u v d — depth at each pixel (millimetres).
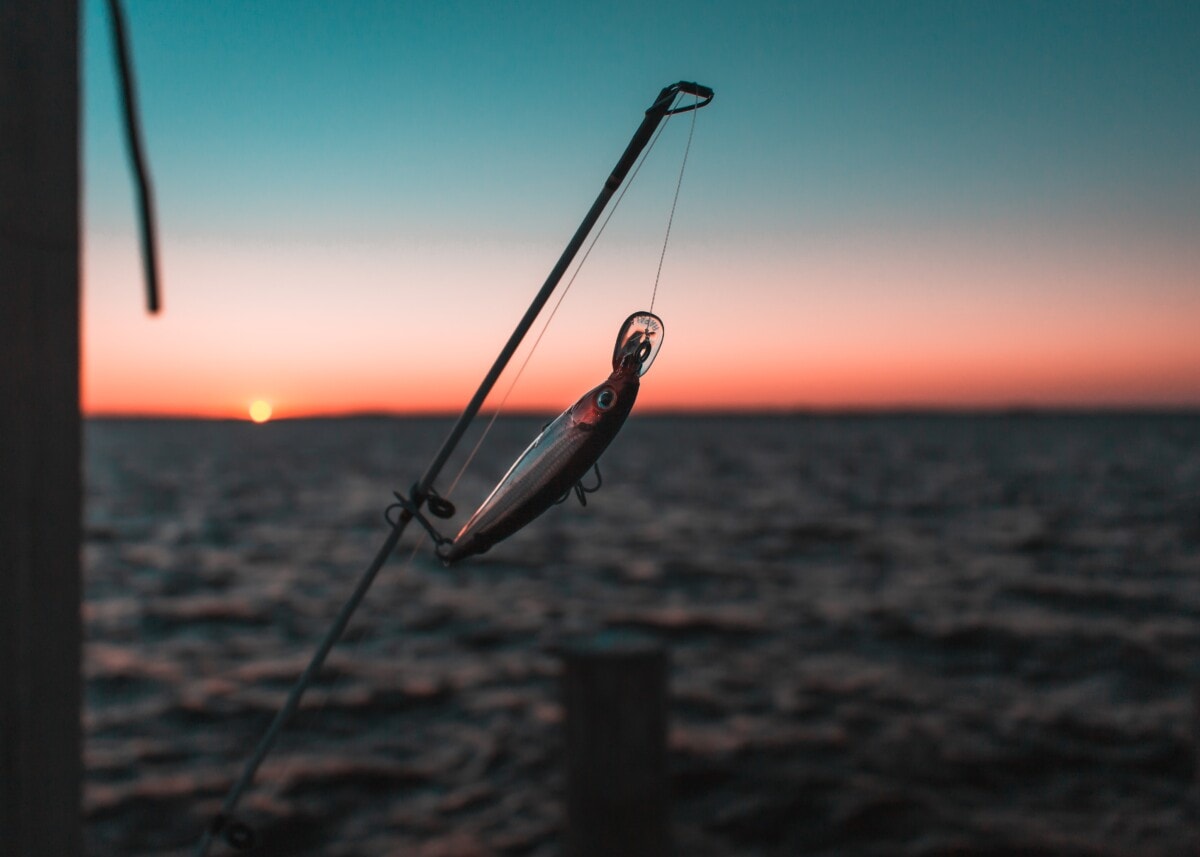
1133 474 51406
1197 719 3648
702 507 35031
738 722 9414
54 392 1198
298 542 25594
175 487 48250
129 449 108250
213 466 70375
